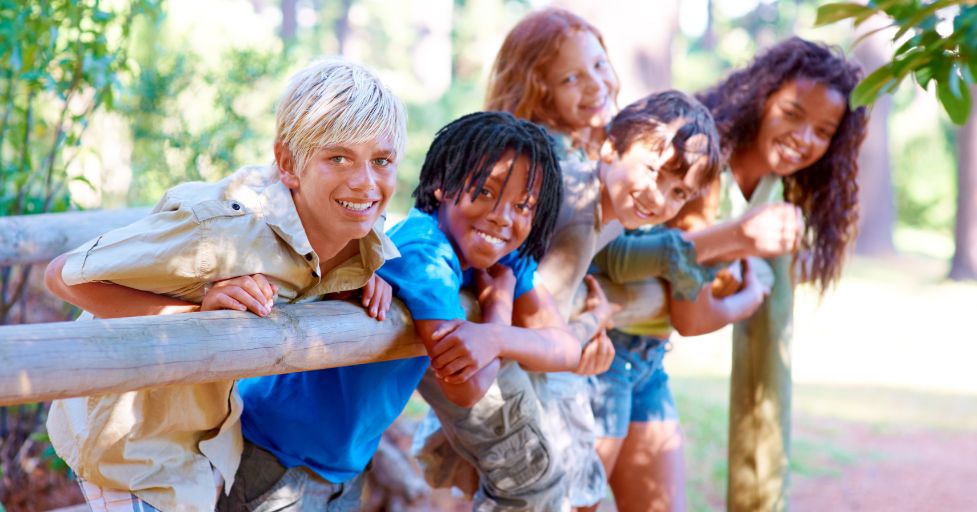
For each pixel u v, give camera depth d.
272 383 2.39
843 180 3.70
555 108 3.24
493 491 2.71
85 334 1.57
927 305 14.91
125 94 4.14
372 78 2.01
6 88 4.11
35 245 3.07
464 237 2.35
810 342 12.19
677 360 10.23
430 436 2.95
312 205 2.00
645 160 2.71
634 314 3.14
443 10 27.84
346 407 2.35
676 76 23.05
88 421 2.05
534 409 2.62
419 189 2.46
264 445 2.38
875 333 12.80
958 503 6.57
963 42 2.12
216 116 6.08
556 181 2.39
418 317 2.20
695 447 6.83
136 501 2.05
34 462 4.23
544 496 2.70
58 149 4.11
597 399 3.32
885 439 8.11
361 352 2.07
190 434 2.14
